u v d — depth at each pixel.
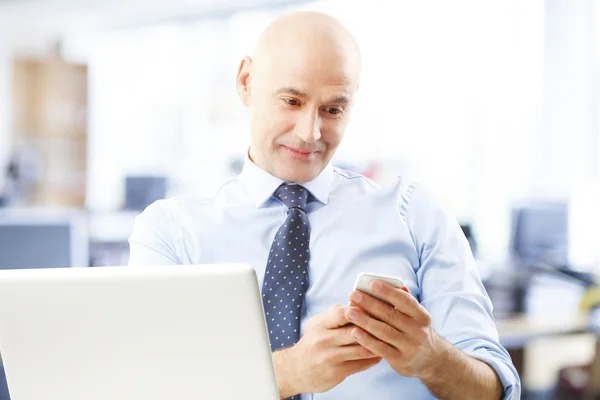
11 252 2.87
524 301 3.47
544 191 6.58
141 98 10.57
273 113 1.49
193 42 10.05
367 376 1.50
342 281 1.56
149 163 10.45
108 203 10.55
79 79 10.30
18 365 1.04
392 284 1.21
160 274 0.99
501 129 6.88
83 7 10.40
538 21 6.62
